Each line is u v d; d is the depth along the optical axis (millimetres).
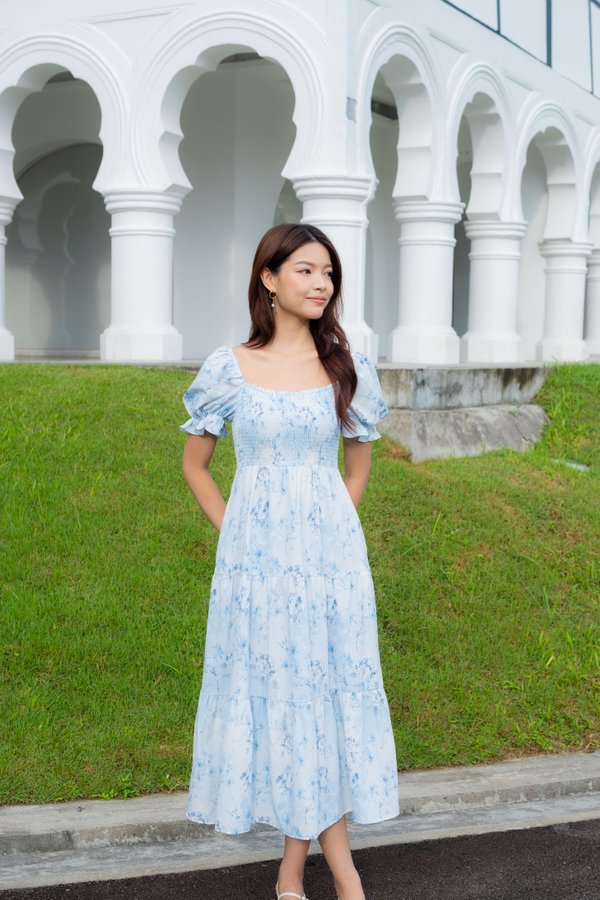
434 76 11125
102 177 10734
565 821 3795
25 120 14453
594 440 9539
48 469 6293
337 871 2973
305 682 2883
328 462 3021
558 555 6289
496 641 5141
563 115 14602
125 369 8859
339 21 9695
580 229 15625
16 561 5203
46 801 3717
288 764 2896
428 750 4234
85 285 15008
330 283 3061
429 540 6051
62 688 4344
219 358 3055
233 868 3375
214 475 6621
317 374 3037
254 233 13195
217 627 2988
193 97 12961
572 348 15688
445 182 11391
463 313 19906
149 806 3695
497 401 9609
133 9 10523
